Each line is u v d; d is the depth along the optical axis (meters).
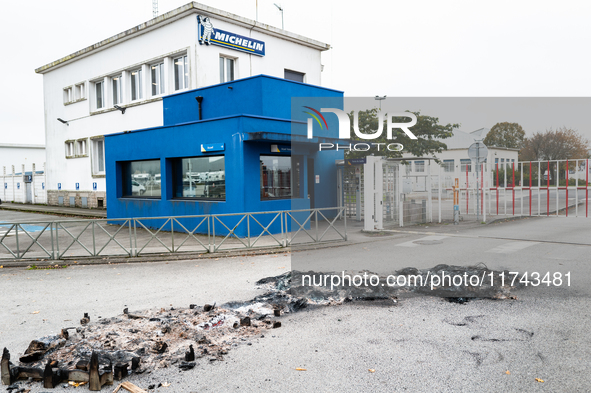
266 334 4.39
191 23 16.66
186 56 17.39
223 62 17.73
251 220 11.48
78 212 20.77
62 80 24.67
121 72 20.56
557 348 3.86
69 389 3.38
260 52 18.80
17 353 4.07
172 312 5.11
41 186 28.69
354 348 3.99
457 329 4.40
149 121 19.31
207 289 6.29
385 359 3.73
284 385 3.31
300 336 4.32
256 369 3.60
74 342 4.21
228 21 17.50
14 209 24.84
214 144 11.83
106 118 21.75
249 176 11.46
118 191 15.41
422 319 4.74
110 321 4.85
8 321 5.06
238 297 5.82
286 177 12.84
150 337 4.30
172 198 13.54
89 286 6.73
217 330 4.49
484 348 3.90
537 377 3.33
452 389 3.18
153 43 18.47
